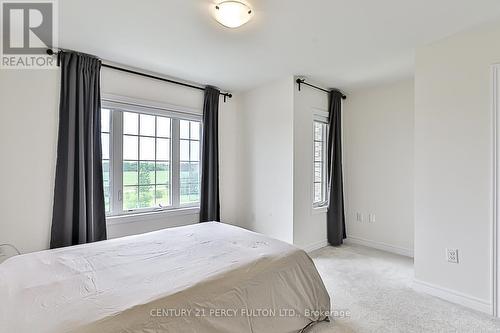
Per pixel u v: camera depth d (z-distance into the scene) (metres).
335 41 2.48
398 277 2.90
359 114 4.20
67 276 1.56
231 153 4.23
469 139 2.27
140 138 3.27
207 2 1.88
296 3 1.88
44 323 1.12
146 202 3.32
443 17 2.06
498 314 2.10
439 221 2.44
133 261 1.81
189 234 2.48
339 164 4.10
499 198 2.12
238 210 4.26
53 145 2.58
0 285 1.44
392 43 2.52
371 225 4.04
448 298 2.37
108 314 1.19
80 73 2.66
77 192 2.64
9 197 2.38
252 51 2.70
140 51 2.69
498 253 2.12
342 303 2.34
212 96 3.84
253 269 1.74
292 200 3.51
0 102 2.34
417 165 2.59
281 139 3.63
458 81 2.34
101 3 1.88
